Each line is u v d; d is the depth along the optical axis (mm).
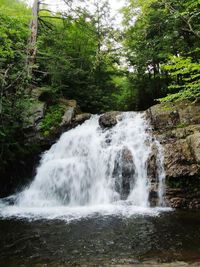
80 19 18000
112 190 11336
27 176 13227
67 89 18859
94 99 19594
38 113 14305
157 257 5703
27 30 10539
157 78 19953
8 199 11875
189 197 10008
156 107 13445
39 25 17750
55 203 11352
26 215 9094
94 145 12969
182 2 12969
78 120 15172
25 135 13438
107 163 11852
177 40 15719
